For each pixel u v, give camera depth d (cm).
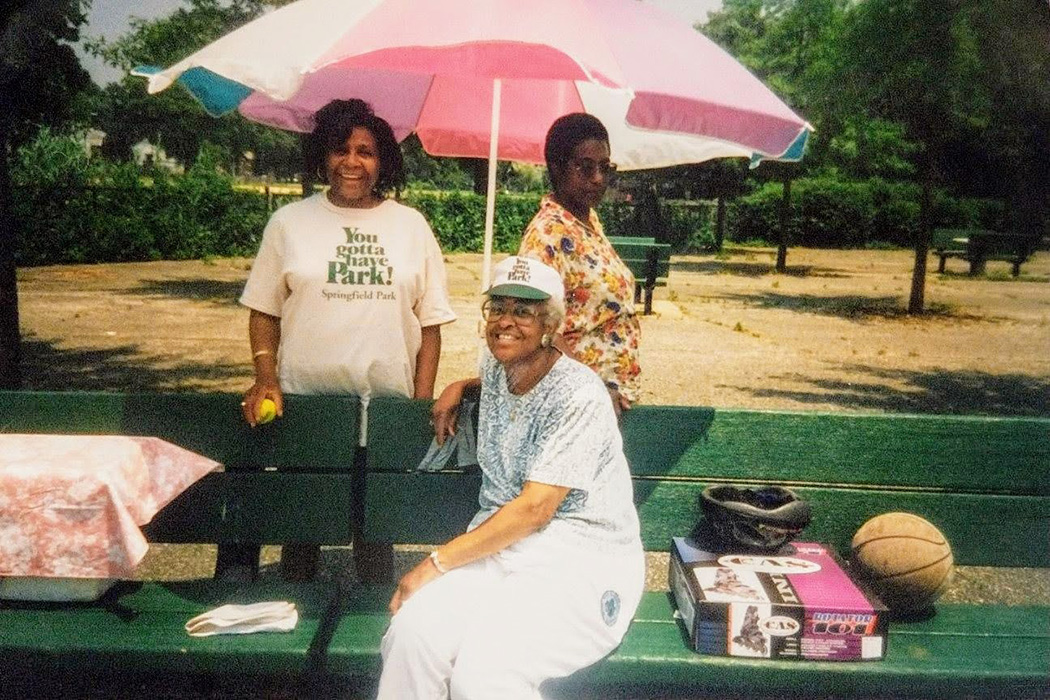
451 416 328
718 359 1015
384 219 343
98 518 295
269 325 347
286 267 338
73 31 890
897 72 1255
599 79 286
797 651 289
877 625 289
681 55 333
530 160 491
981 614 329
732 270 2084
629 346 331
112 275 1638
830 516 352
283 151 2398
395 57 315
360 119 335
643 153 456
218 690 340
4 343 614
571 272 318
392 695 271
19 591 309
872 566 320
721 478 350
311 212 341
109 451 309
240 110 442
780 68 1888
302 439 340
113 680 346
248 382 846
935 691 289
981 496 351
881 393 880
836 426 349
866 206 2922
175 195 1938
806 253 2673
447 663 270
